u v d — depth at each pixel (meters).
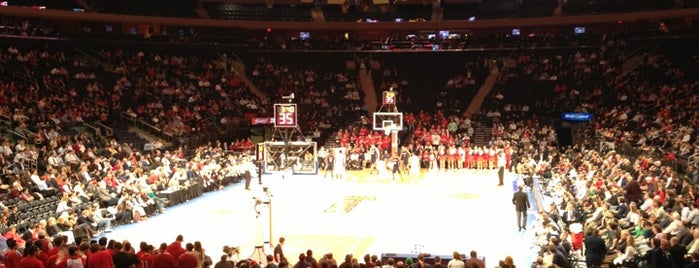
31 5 47.47
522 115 48.78
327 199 30.55
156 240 22.84
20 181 25.78
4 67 41.84
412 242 22.09
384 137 43.34
